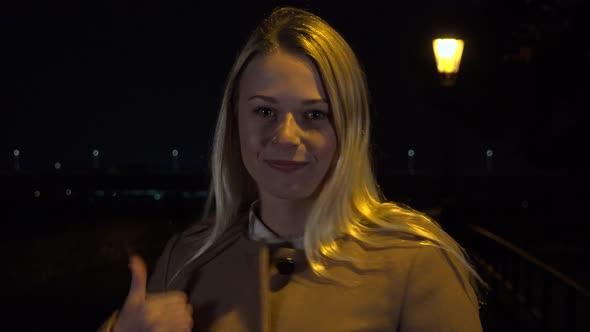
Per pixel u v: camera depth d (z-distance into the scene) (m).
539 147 19.64
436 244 1.17
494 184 34.94
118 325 1.20
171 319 1.19
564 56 16.34
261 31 1.20
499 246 7.32
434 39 8.73
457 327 1.10
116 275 10.61
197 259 1.36
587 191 28.92
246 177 1.42
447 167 9.41
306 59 1.16
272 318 1.17
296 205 1.26
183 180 37.72
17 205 24.72
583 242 15.84
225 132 1.40
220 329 1.22
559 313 6.90
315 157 1.16
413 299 1.13
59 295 9.00
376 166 1.35
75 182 34.47
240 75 1.25
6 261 12.30
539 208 25.09
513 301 6.73
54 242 15.25
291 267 1.20
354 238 1.19
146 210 24.31
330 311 1.14
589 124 18.34
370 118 1.25
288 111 1.16
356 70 1.20
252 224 1.32
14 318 7.64
